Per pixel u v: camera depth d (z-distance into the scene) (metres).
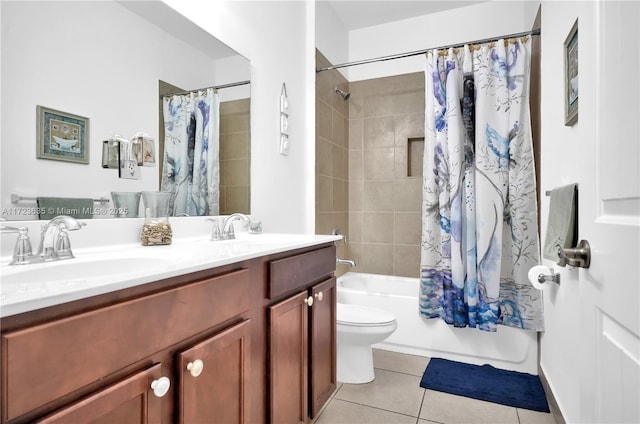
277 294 1.20
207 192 1.61
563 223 1.39
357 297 2.59
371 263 3.22
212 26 1.63
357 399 1.86
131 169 1.26
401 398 1.87
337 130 3.01
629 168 0.66
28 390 0.52
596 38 0.83
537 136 2.26
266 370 1.16
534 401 1.81
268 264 1.17
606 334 0.77
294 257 1.31
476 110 2.31
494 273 2.19
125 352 0.67
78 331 0.59
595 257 0.82
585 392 0.87
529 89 2.41
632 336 0.65
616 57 0.72
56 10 1.04
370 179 3.22
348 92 3.24
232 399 0.96
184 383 0.80
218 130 1.67
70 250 0.98
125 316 0.67
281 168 2.17
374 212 3.21
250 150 1.88
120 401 0.65
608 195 0.76
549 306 1.86
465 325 2.27
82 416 0.59
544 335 1.98
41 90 1.00
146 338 0.71
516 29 2.72
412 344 2.43
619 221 0.70
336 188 2.99
